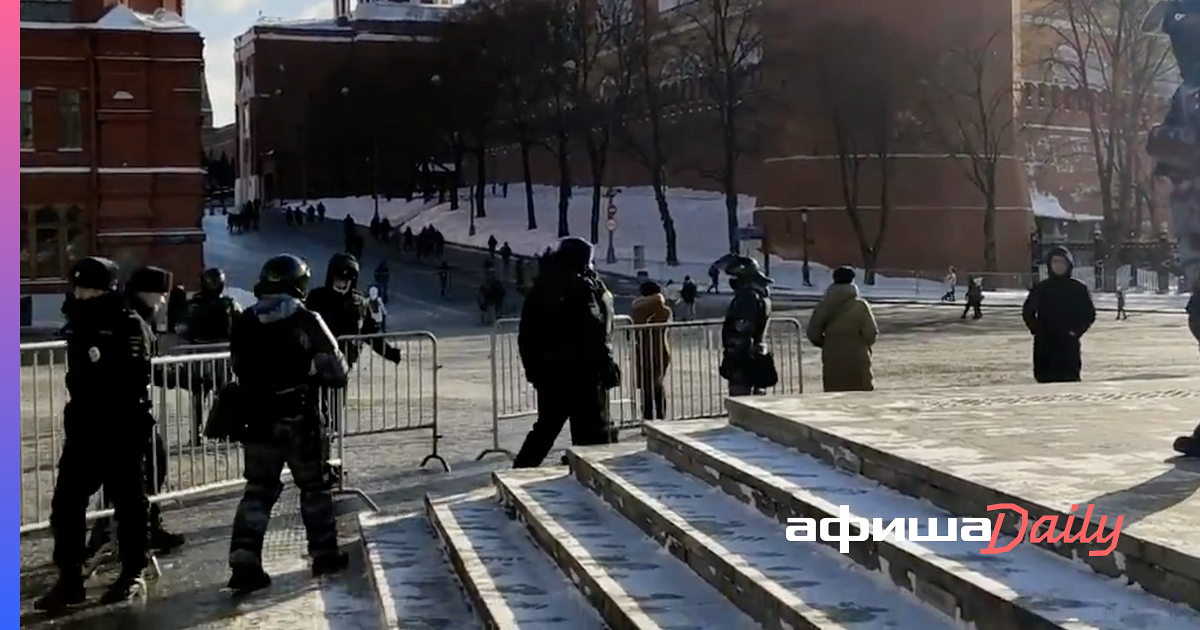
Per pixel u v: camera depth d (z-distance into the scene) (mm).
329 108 97000
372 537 8859
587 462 8758
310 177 106688
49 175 46656
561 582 6730
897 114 61969
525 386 15898
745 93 64750
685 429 8992
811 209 64562
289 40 110625
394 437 14547
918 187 63438
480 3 75562
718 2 62656
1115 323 37906
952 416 8281
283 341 7914
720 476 7395
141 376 7637
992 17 62844
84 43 46844
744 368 13195
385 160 99938
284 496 11258
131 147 47406
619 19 69938
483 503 9266
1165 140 6988
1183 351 26625
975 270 63688
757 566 5520
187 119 48094
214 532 9742
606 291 10672
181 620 7156
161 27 47750
